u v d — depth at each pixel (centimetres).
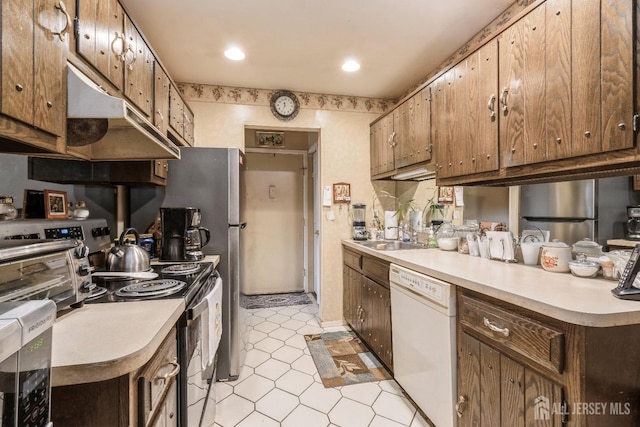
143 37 163
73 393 69
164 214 198
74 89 98
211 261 192
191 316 113
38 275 86
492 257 176
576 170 121
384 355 213
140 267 157
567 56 114
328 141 309
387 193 325
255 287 420
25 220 119
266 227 423
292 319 326
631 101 95
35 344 53
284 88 292
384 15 182
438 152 200
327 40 209
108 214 204
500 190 190
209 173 217
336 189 310
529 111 131
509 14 175
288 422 167
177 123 226
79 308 104
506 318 112
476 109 163
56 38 92
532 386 102
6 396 46
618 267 119
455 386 141
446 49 222
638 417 92
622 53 97
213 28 194
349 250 294
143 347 73
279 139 416
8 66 74
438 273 149
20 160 138
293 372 218
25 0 79
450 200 243
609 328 90
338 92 304
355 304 276
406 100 244
